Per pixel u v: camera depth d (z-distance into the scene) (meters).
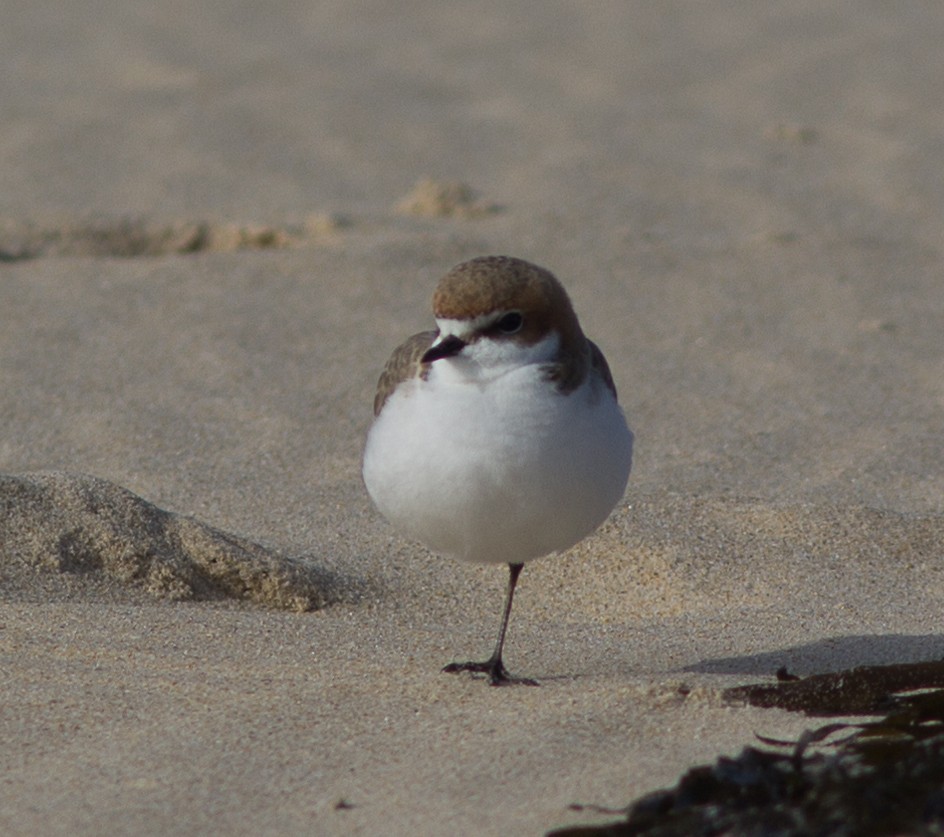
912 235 16.48
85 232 15.95
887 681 7.11
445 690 7.25
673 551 9.49
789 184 18.16
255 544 9.37
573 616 9.01
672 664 7.88
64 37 23.94
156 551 9.10
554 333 6.76
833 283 14.97
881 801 5.53
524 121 20.38
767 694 7.03
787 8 25.73
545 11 25.78
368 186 17.77
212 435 11.48
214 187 17.50
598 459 6.88
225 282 14.77
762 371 12.91
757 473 10.89
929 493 10.49
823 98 21.50
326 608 9.00
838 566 9.35
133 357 12.95
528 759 6.34
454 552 7.33
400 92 21.58
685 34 24.50
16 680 7.32
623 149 19.31
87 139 19.16
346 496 10.51
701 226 16.69
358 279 14.81
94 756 6.46
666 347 13.41
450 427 6.73
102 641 7.89
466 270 6.77
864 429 11.71
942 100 21.25
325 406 12.08
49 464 10.91
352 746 6.55
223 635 8.09
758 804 5.66
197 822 5.88
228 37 24.08
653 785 6.04
